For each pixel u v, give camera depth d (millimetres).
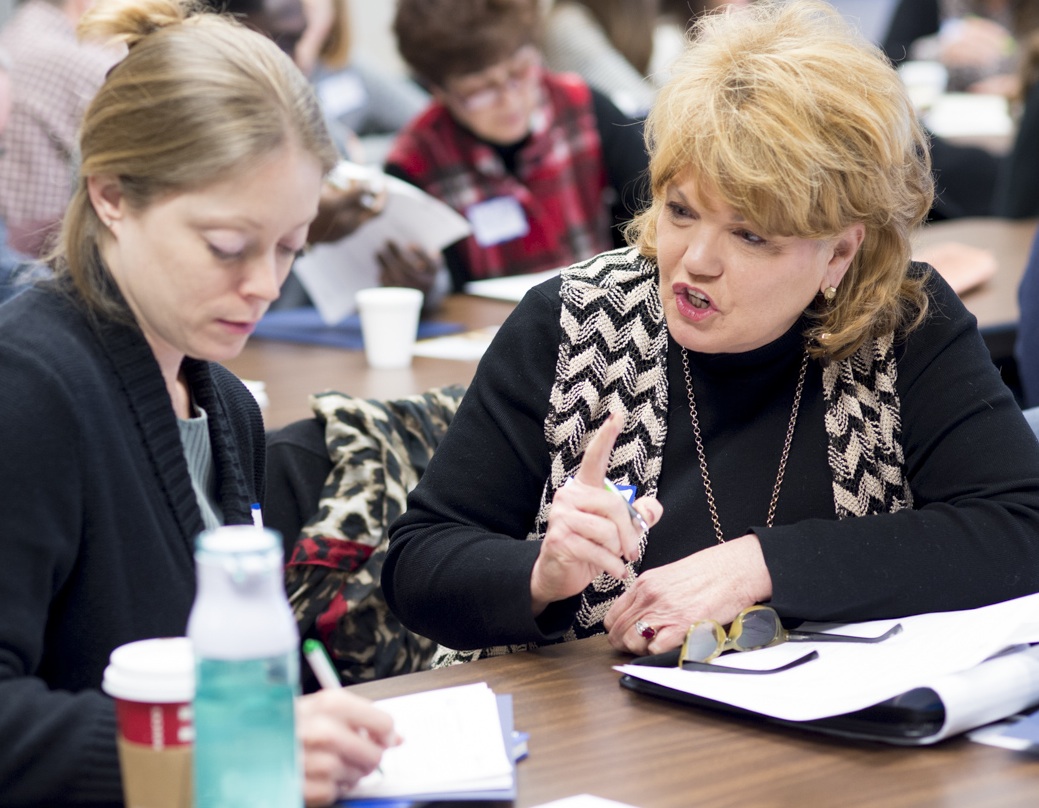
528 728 2480
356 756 2100
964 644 2588
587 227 7219
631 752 2373
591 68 8758
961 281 6340
